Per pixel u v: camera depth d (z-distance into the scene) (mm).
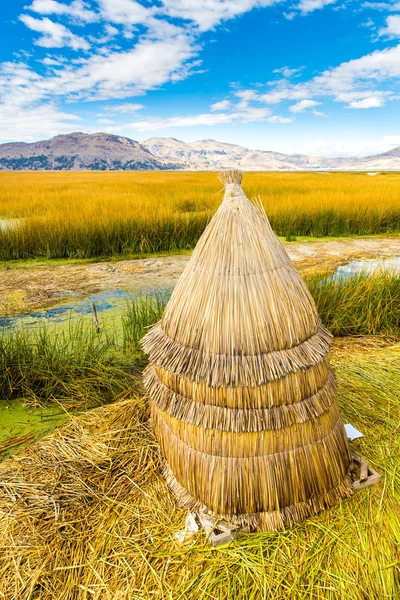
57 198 15383
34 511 2154
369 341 4305
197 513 2047
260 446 1860
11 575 1841
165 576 1804
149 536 1987
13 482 2367
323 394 1969
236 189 1966
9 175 49000
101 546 1952
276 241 1963
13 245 8648
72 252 8773
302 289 1970
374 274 5363
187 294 1934
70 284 6848
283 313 1835
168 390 2014
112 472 2430
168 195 16891
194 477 2000
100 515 2129
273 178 34500
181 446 2035
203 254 1921
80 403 3334
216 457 1907
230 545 1902
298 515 1991
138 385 3652
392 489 2193
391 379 3348
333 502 2084
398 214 11641
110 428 2848
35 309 5715
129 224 9375
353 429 2654
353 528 1987
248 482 1896
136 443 2660
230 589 1740
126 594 1738
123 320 4910
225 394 1809
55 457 2572
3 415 3221
